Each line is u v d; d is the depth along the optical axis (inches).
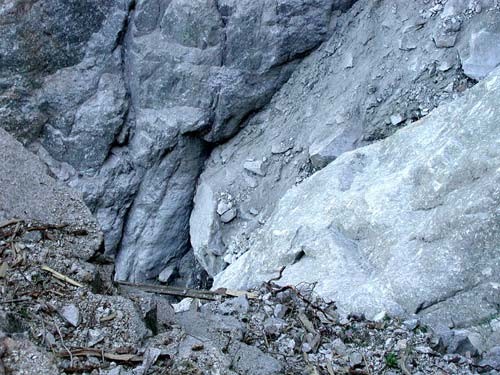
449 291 225.3
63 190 172.7
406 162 282.7
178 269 446.6
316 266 255.9
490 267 225.3
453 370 182.2
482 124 256.1
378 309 224.2
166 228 438.6
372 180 286.2
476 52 368.2
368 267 248.4
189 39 415.8
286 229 276.7
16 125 415.8
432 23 388.8
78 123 419.2
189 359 142.3
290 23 415.8
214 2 411.2
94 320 147.2
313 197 293.7
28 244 160.4
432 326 215.3
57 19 407.8
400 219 252.5
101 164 424.8
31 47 407.8
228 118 425.7
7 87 410.9
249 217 409.1
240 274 291.1
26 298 148.5
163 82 420.5
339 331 194.4
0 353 130.8
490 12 372.2
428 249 235.6
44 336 141.6
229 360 145.5
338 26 422.6
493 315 216.8
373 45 406.0
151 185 432.5
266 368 155.8
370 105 389.4
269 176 411.5
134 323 147.4
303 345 179.5
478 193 234.2
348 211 266.8
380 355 182.9
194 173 435.5
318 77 420.2
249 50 417.1
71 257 163.0
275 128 421.4
